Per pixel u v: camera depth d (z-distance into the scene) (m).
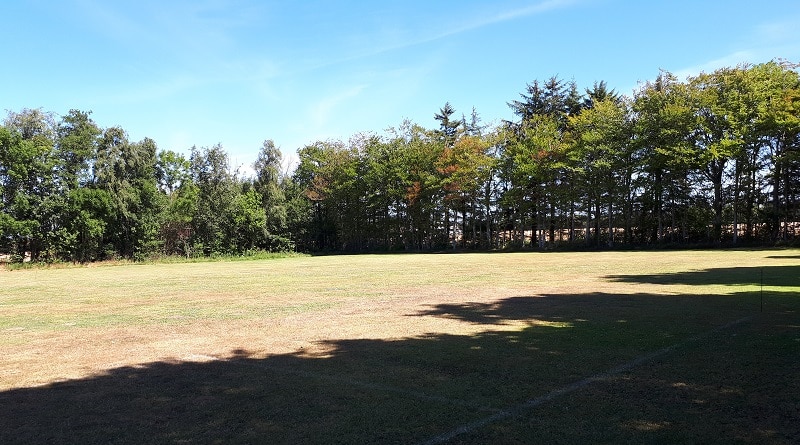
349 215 61.41
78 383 6.37
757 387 5.50
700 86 42.09
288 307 12.93
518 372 6.38
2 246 41.41
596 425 4.55
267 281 21.39
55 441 4.47
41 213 42.16
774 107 36.31
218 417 4.99
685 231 44.84
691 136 41.53
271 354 7.74
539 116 55.28
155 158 50.62
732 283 15.48
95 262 42.62
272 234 54.84
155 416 5.06
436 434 4.44
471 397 5.45
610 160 45.69
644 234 49.41
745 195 40.34
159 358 7.66
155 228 46.19
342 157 60.19
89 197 43.22
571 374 6.22
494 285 17.28
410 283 18.64
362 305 13.01
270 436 4.47
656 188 43.50
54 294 18.36
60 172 44.00
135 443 4.38
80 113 47.50
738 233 43.81
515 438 4.30
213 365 7.14
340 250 62.12
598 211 49.72
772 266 21.55
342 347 8.10
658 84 45.41
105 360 7.60
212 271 30.33
